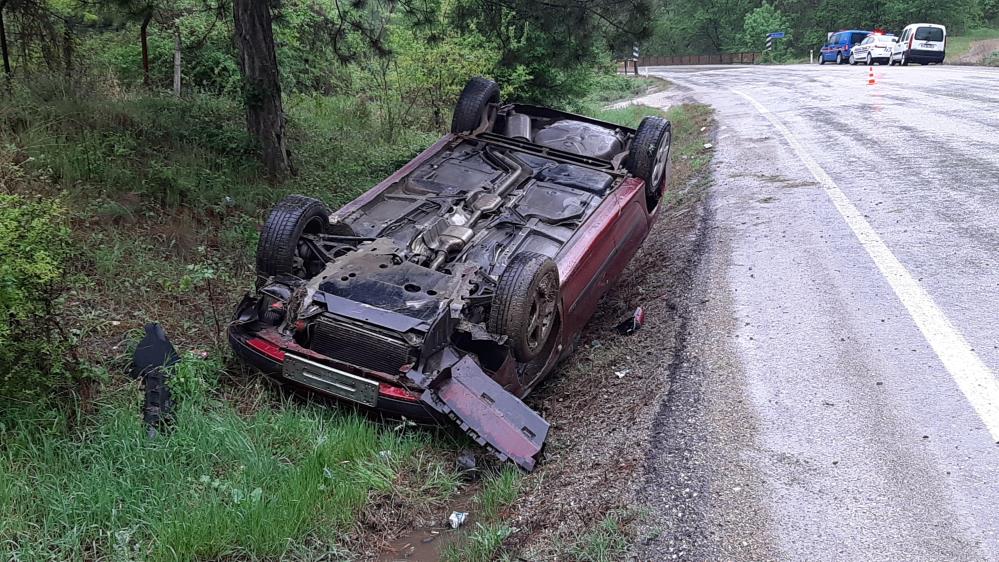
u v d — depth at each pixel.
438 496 4.05
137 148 7.95
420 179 6.65
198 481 3.81
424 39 12.91
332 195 8.60
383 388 4.34
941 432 3.92
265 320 4.95
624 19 9.40
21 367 3.95
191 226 7.01
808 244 6.96
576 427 4.67
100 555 3.30
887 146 11.06
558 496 3.81
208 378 4.74
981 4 66.69
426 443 4.45
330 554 3.47
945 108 14.60
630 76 42.28
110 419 4.10
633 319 6.07
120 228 6.53
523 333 4.61
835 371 4.65
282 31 11.96
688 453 3.93
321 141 11.00
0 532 3.23
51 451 3.75
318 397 4.60
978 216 7.22
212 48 13.72
